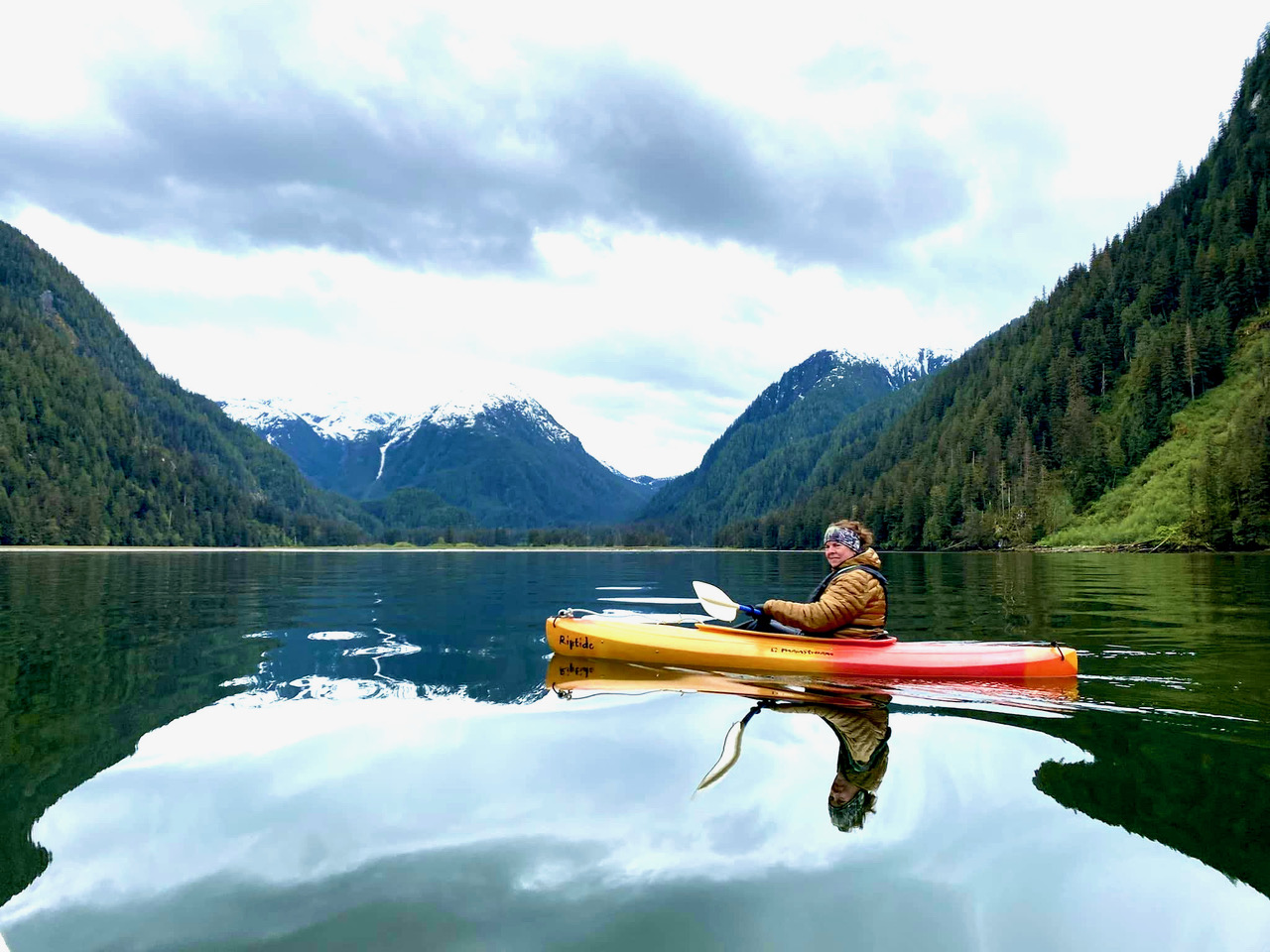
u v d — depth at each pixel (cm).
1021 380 12150
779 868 291
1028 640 888
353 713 533
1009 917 253
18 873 291
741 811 347
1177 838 313
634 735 474
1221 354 9262
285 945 238
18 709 549
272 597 1606
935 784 380
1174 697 577
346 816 345
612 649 762
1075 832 320
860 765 412
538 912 259
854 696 583
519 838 320
